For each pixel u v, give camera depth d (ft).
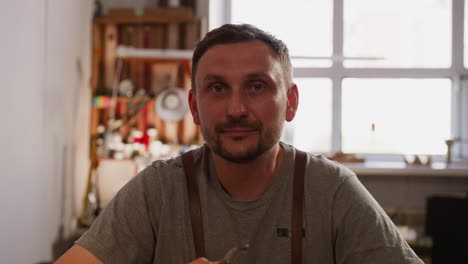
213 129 3.23
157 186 3.67
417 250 10.83
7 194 8.46
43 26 10.09
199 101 3.30
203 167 3.62
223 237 3.45
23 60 9.10
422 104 14.64
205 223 3.50
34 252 9.77
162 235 3.54
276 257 3.42
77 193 12.63
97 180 13.14
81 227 12.07
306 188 3.52
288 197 3.51
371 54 14.75
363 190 3.62
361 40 14.78
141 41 13.47
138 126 13.47
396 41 14.70
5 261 8.43
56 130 11.03
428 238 11.08
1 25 8.16
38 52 9.84
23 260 9.20
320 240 3.44
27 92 9.30
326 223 3.46
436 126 14.62
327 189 3.52
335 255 3.52
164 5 13.47
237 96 3.18
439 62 14.62
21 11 8.96
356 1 14.76
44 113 10.25
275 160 3.50
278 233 3.44
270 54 3.25
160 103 12.86
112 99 12.95
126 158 12.99
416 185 13.53
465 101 14.48
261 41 3.27
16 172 8.82
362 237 3.41
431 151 14.64
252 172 3.43
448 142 13.80
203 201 3.55
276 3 14.93
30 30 9.41
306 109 14.89
